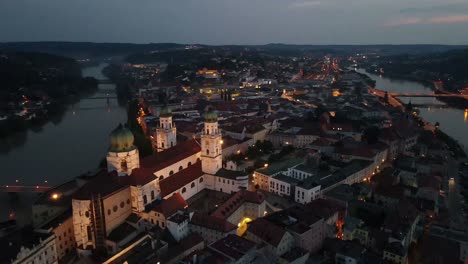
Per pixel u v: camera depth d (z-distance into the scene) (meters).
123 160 164.88
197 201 194.50
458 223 196.25
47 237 132.38
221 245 140.50
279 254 147.38
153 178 170.12
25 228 149.12
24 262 121.00
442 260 161.38
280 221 164.62
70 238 154.12
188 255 137.88
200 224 157.62
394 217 179.25
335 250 157.88
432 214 199.62
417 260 163.88
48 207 163.50
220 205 171.75
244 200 181.62
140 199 161.00
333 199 198.38
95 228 147.50
